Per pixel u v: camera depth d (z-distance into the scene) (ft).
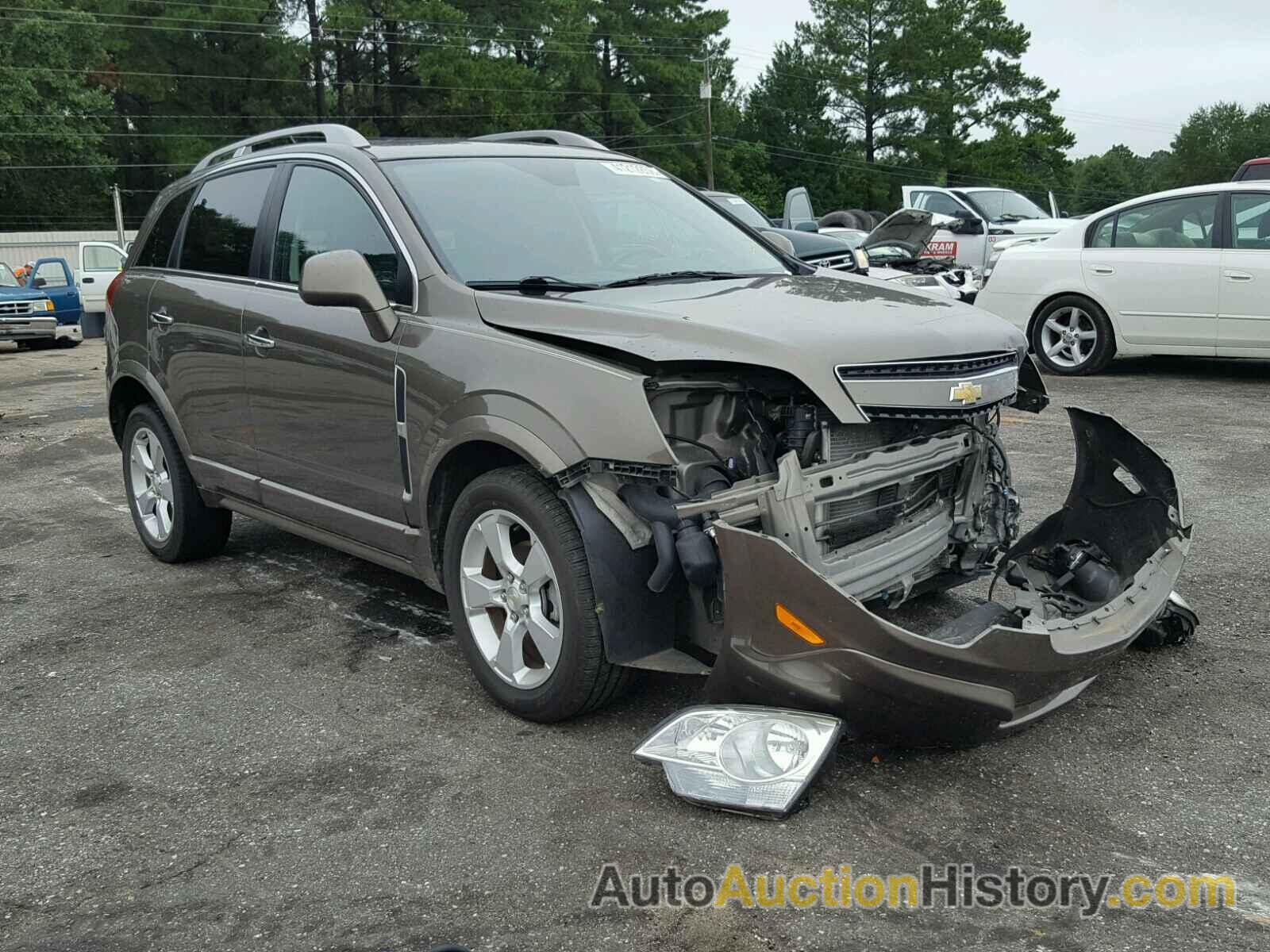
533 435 10.91
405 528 13.11
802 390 10.51
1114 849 9.41
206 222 16.92
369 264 13.23
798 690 9.89
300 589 16.92
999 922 8.46
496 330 11.82
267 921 8.71
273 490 15.29
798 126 266.16
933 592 13.16
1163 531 12.75
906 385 10.51
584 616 10.89
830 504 10.62
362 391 13.20
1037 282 35.37
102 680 13.64
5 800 10.75
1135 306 33.45
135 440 18.51
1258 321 31.45
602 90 215.10
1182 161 379.14
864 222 66.69
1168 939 8.24
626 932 8.43
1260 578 15.94
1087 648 10.52
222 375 15.78
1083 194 381.19
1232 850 9.37
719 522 9.88
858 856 9.34
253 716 12.44
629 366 10.64
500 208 13.70
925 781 10.56
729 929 8.43
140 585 17.40
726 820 9.93
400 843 9.73
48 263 72.90
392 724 12.08
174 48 187.01
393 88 193.16
